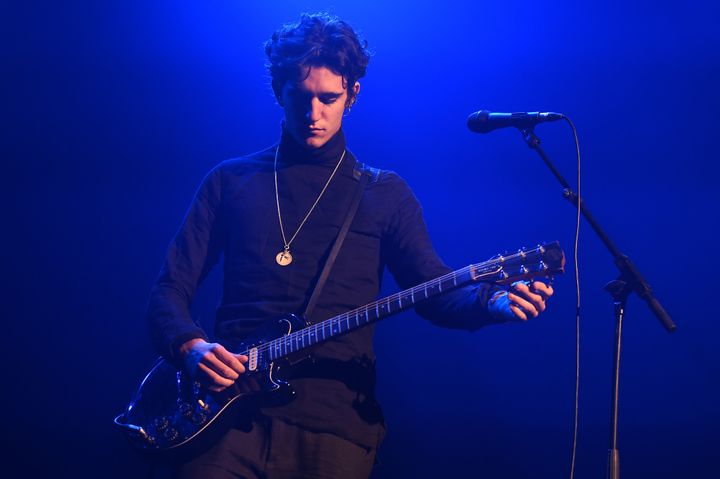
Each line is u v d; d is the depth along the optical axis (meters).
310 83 3.50
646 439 6.64
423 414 7.02
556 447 6.78
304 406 3.23
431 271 3.47
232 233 3.62
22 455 7.11
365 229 3.55
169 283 3.56
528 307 2.92
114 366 7.33
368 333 3.46
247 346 3.34
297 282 3.46
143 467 6.99
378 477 6.89
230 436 3.29
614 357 3.32
